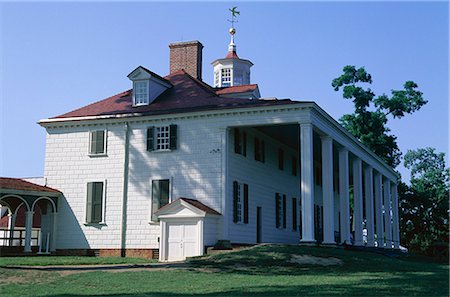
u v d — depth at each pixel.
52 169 31.03
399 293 13.83
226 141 27.75
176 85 32.53
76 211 30.09
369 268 20.86
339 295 13.31
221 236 26.83
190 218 26.03
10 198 31.61
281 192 35.53
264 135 33.28
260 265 20.69
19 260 23.45
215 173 27.59
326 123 28.72
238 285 15.49
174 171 28.47
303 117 26.20
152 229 28.33
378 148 55.66
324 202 28.17
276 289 14.50
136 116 29.45
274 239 33.56
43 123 31.39
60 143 31.16
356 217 34.56
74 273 18.67
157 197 28.52
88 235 29.55
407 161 69.00
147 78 30.62
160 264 21.58
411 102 56.19
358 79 56.75
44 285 16.09
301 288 14.68
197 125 28.42
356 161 35.44
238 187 29.22
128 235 28.77
